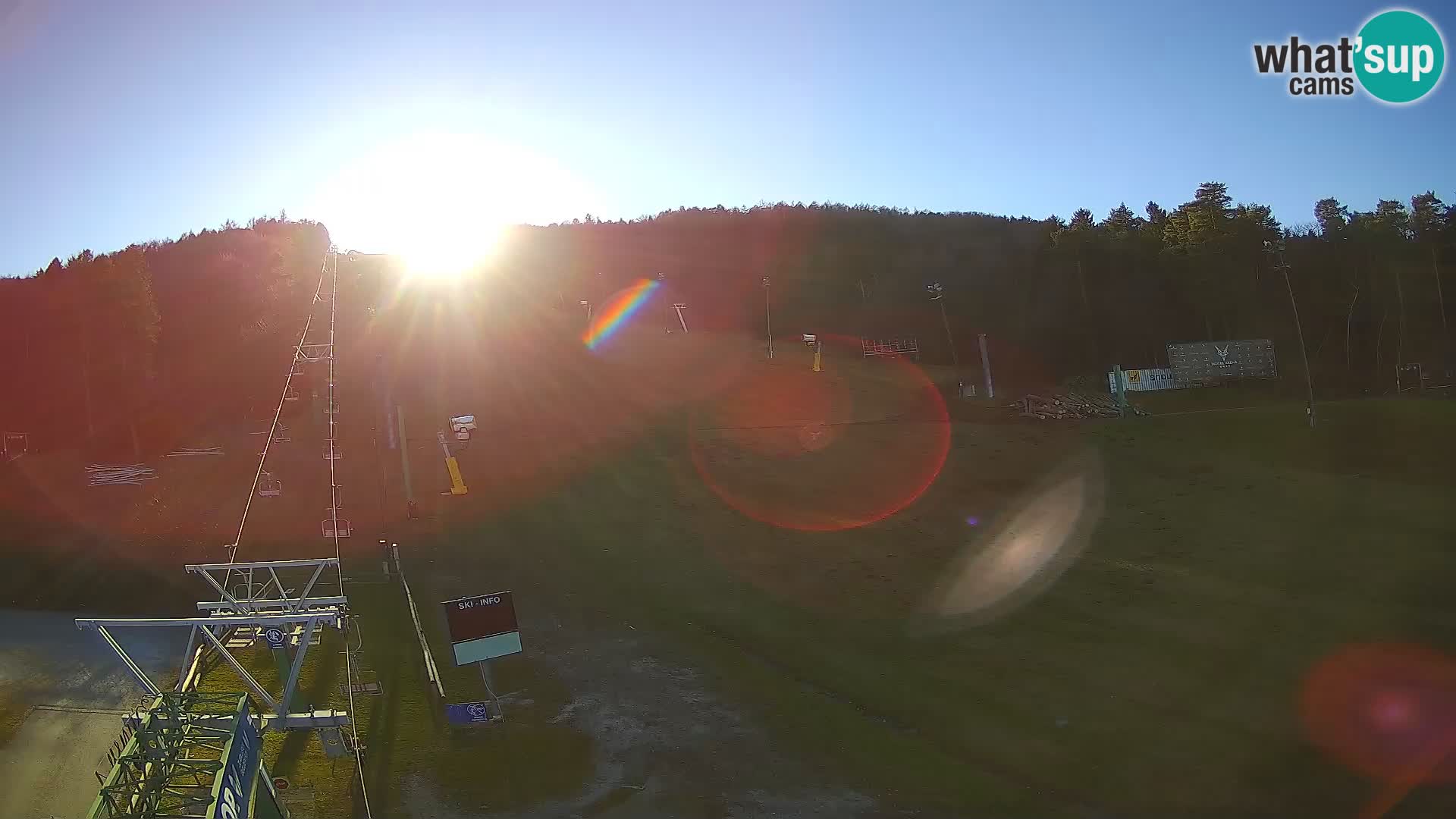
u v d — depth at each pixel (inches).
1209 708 829.2
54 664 941.2
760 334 3508.9
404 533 1316.4
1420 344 2982.3
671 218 5885.8
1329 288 3159.5
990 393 2427.4
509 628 770.8
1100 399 2423.7
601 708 816.3
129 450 1937.7
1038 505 1496.1
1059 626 1026.7
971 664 928.9
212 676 850.8
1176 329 3221.0
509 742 744.3
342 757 701.3
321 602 853.2
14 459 1814.7
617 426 1993.1
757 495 1517.0
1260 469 1678.2
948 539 1326.3
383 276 3309.5
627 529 1343.5
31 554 1257.4
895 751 754.2
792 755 743.1
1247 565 1206.3
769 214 5748.0
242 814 465.4
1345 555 1227.2
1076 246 3326.8
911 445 1868.8
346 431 1908.2
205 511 1423.5
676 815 643.5
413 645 940.6
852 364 2891.2
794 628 1018.1
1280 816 660.1
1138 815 662.5
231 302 2610.7
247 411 2144.4
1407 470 1636.3
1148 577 1173.1
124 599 1138.7
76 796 686.5
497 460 1704.0
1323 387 2689.5
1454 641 951.6
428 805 641.0
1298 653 941.2
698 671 903.1
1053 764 738.2
